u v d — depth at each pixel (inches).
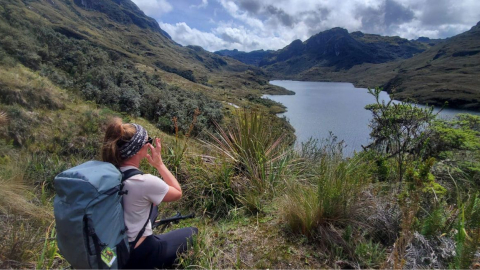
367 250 81.1
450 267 73.5
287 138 163.5
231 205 119.4
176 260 79.1
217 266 81.4
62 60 1647.4
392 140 157.1
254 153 137.5
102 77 1476.4
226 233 99.7
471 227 81.8
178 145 151.8
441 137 138.1
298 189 111.7
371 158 151.6
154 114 1397.6
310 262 82.4
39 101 917.8
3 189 119.1
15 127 711.7
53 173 161.3
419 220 89.1
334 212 93.6
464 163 127.2
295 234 95.0
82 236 51.9
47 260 86.4
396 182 130.3
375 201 101.2
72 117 903.7
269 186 126.9
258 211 113.5
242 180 128.9
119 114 1077.1
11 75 965.2
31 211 112.4
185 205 124.2
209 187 124.0
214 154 145.9
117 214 57.6
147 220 65.9
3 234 94.7
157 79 2635.3
